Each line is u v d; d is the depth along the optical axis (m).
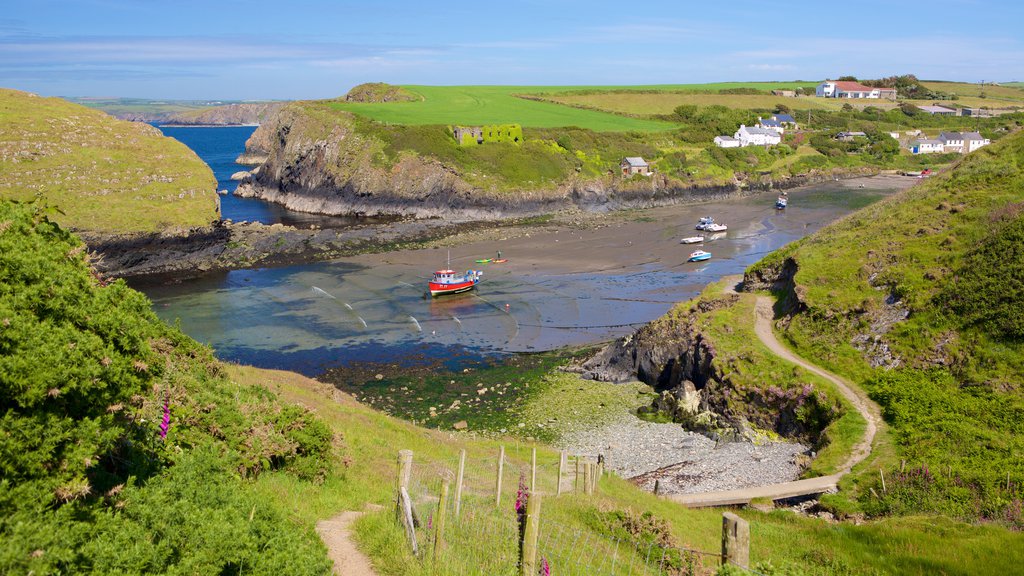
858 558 17.31
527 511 10.55
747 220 103.81
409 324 56.62
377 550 12.71
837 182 140.25
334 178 120.50
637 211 115.50
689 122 166.75
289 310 60.34
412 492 16.95
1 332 9.79
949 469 25.80
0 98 101.56
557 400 42.88
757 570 11.78
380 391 44.03
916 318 38.34
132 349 12.14
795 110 190.38
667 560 15.06
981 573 15.70
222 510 11.52
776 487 27.83
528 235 93.31
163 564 9.77
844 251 47.28
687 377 43.44
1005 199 45.50
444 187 113.56
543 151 124.81
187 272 74.00
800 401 35.78
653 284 68.56
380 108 155.12
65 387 9.89
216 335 54.19
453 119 145.38
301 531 12.31
